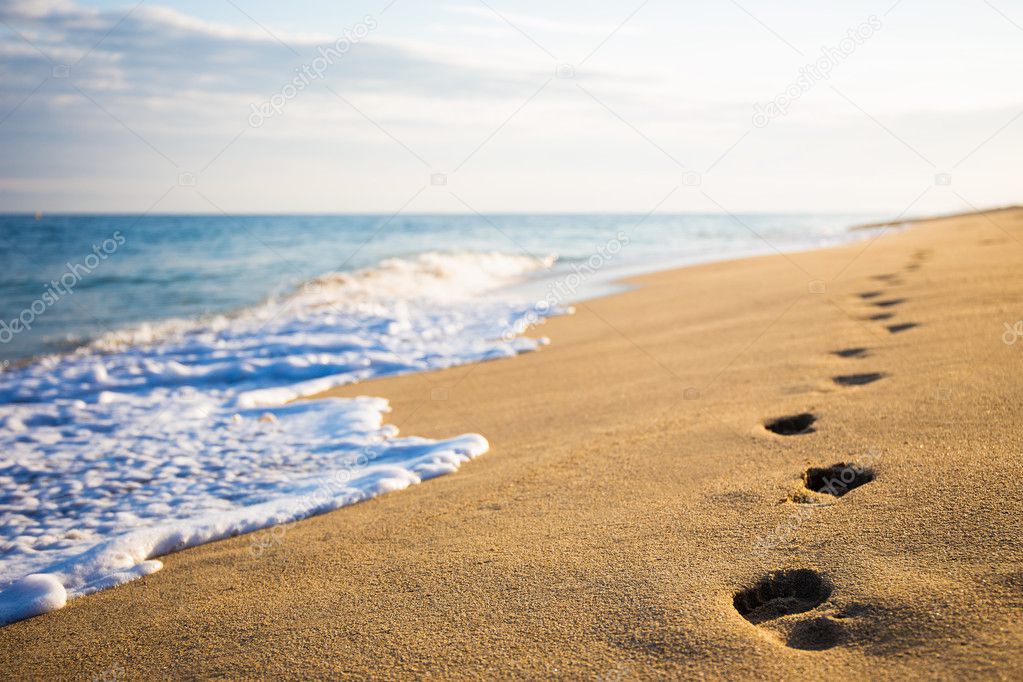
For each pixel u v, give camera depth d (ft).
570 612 4.99
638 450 7.23
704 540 5.52
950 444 6.23
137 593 5.91
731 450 6.91
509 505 6.48
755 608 4.99
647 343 12.30
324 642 5.03
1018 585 4.60
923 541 5.09
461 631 4.96
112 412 10.61
